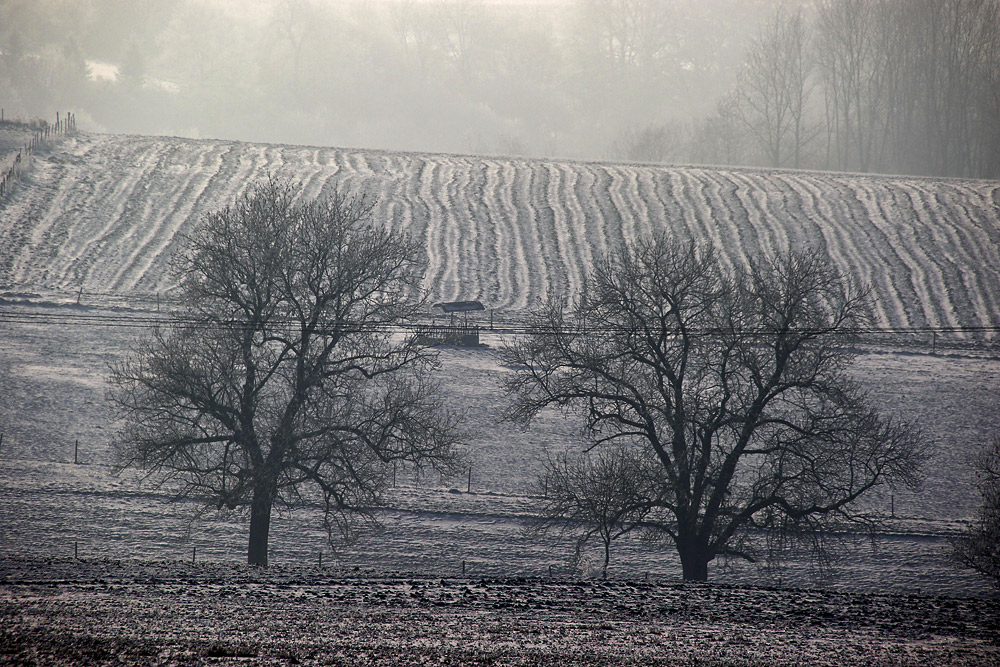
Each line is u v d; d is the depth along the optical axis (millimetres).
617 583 91312
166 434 117312
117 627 60812
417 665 53062
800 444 115438
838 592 90250
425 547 128500
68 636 57625
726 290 117625
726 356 116062
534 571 122688
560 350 121750
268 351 122562
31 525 125875
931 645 65750
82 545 121250
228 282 118438
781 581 123312
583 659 56312
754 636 66500
